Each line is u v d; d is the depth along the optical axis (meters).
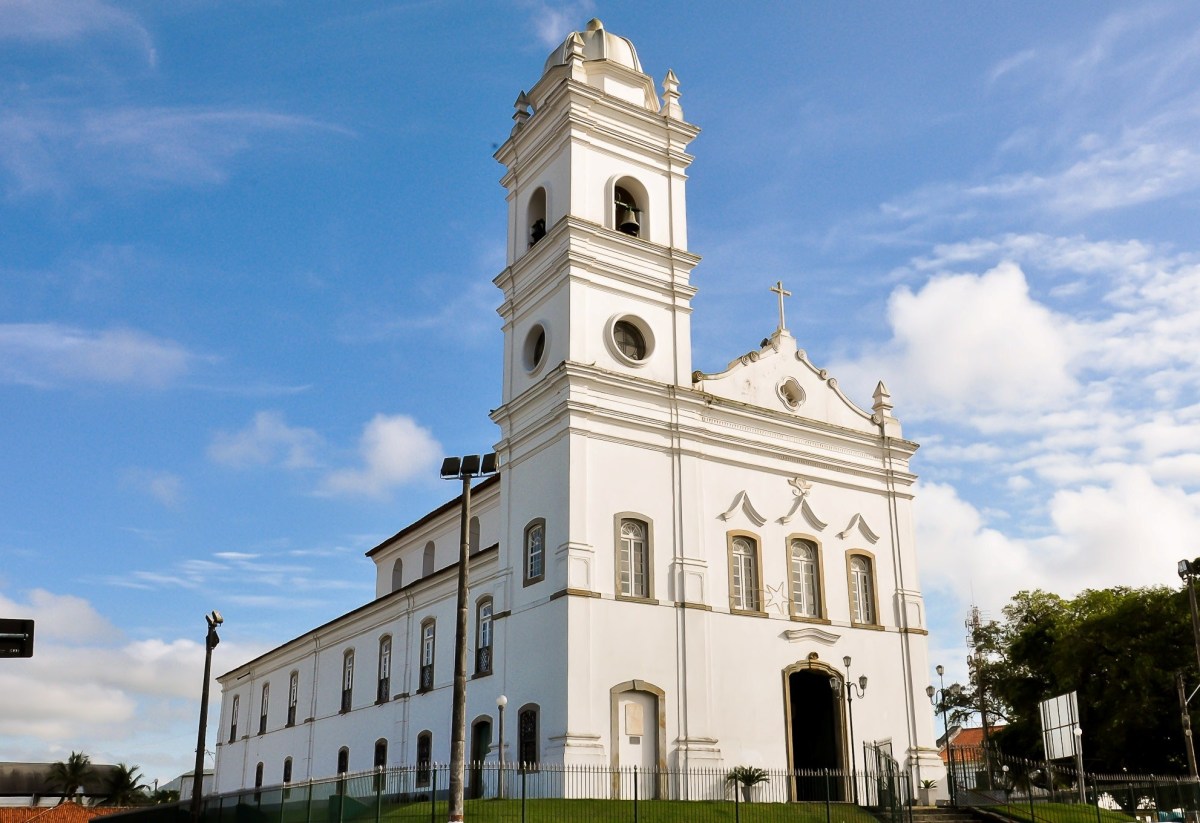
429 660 37.78
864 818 27.17
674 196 34.09
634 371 31.33
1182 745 42.75
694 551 30.36
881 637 33.44
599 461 29.66
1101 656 44.56
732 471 32.03
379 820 23.70
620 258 32.16
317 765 45.88
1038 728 49.09
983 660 56.84
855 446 35.06
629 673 28.27
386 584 51.00
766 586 31.56
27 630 19.42
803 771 30.08
